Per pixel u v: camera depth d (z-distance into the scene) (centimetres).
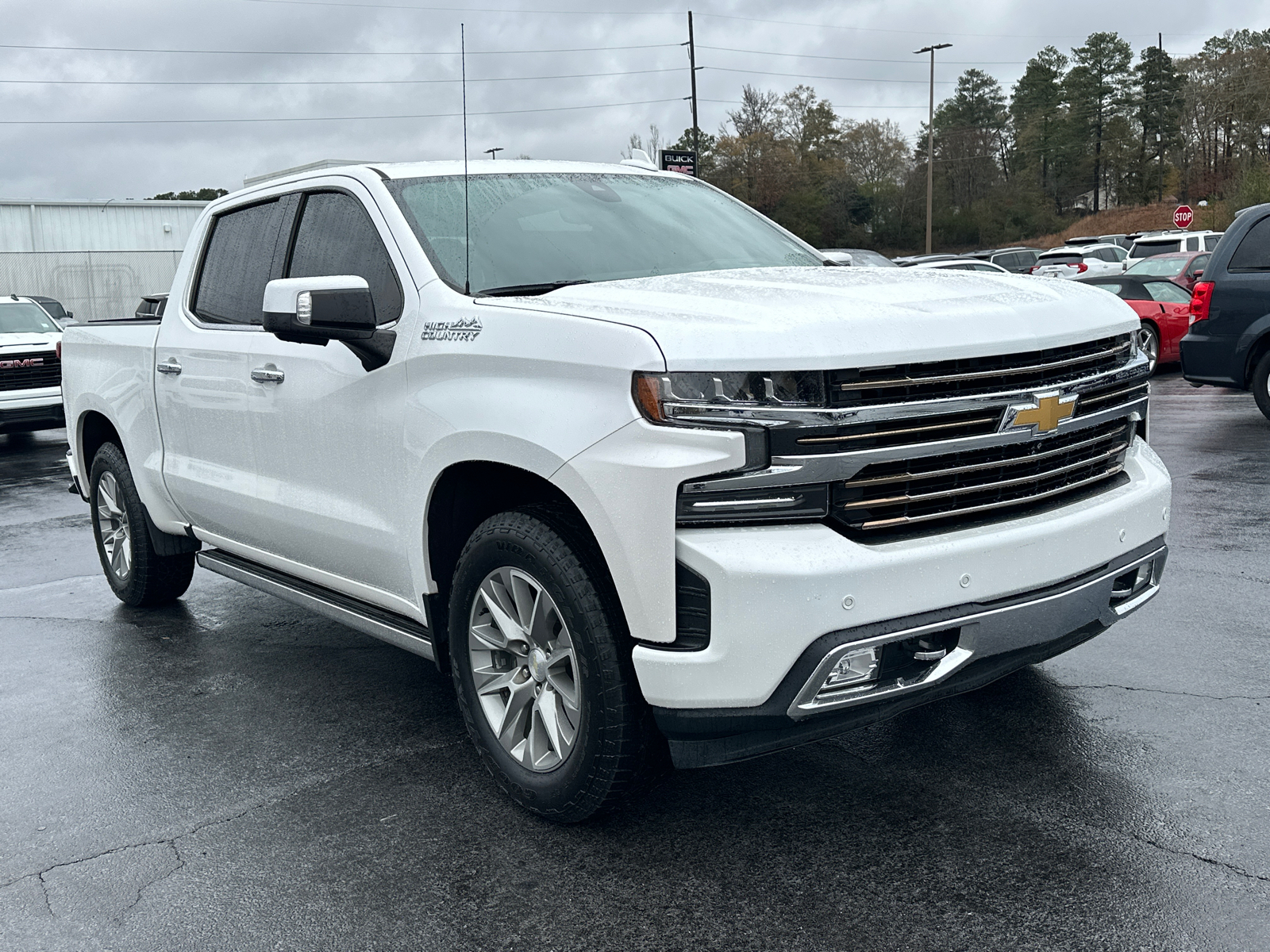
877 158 10681
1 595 637
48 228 4234
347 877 303
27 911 294
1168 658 430
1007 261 3691
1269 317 984
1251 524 641
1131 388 340
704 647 275
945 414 281
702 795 338
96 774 381
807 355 268
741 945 262
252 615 572
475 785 357
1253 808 312
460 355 325
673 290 323
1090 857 291
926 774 344
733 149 9806
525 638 323
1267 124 9538
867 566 268
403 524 355
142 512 554
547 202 402
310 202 422
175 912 289
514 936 271
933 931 262
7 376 1291
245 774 374
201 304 479
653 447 274
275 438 416
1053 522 300
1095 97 11925
